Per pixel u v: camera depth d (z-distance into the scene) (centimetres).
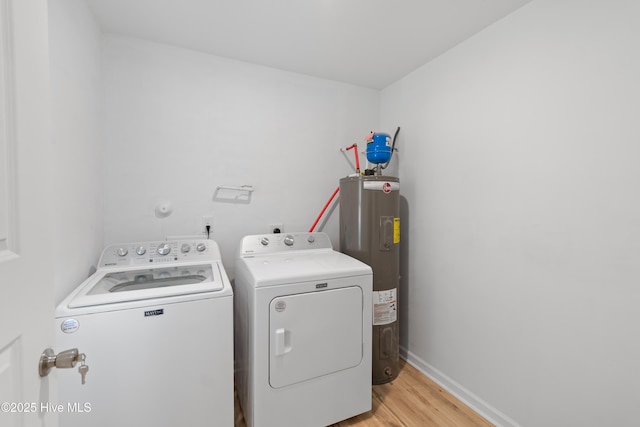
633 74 105
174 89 184
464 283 173
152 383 116
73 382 105
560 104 126
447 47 182
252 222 210
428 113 200
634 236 106
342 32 168
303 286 142
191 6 146
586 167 118
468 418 158
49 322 60
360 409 158
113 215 172
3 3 48
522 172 142
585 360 119
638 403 105
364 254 187
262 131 211
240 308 167
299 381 142
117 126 171
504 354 150
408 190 218
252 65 206
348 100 240
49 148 60
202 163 193
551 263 130
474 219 166
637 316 105
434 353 194
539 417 135
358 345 157
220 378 127
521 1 138
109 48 168
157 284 153
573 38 122
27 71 53
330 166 236
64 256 115
